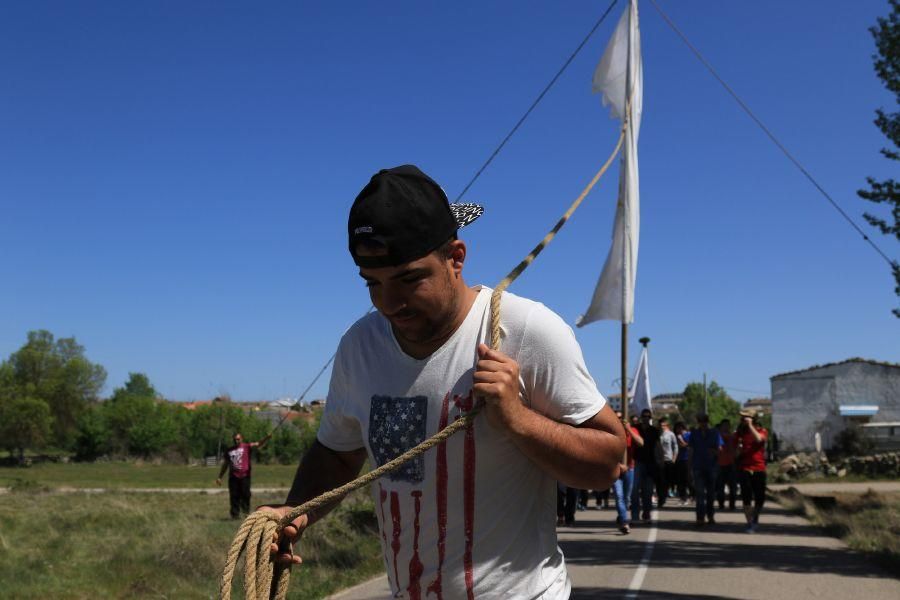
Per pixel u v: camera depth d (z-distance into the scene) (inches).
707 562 420.5
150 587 335.6
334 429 99.3
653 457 625.9
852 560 426.9
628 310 362.6
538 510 89.1
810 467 1528.1
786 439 2097.7
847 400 2076.8
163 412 3508.9
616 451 86.5
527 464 87.0
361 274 84.7
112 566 369.4
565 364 86.4
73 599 313.9
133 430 3398.1
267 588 87.5
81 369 3403.1
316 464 101.3
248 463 679.1
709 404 3275.1
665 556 442.3
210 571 367.2
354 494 610.9
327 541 437.4
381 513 91.5
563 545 489.1
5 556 391.2
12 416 3125.0
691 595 334.3
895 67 579.2
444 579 86.1
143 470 2539.4
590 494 836.6
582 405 86.4
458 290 87.8
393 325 90.3
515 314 87.1
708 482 599.2
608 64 380.2
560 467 82.3
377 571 386.3
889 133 582.6
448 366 87.6
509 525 86.0
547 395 86.5
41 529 531.2
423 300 83.7
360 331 95.0
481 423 84.7
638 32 381.1
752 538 524.7
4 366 3297.2
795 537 530.3
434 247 83.4
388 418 89.8
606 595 335.0
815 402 2094.0
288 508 94.5
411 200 82.4
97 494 1058.7
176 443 3390.7
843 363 2089.1
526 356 86.2
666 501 859.4
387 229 81.2
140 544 438.0
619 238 368.5
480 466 84.8
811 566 406.9
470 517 85.4
